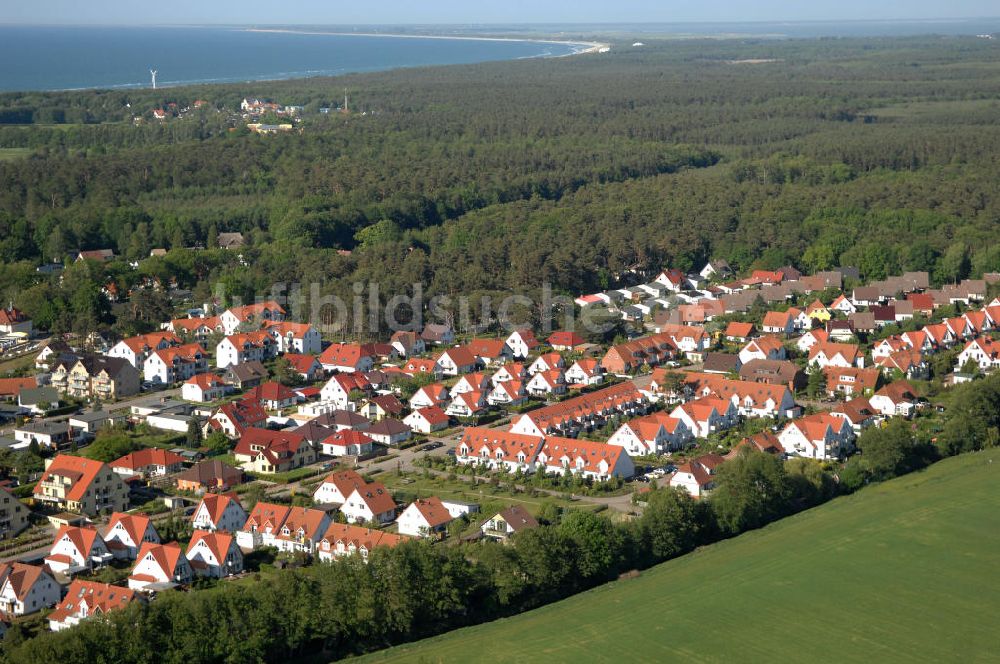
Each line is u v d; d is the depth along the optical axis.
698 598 167.00
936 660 151.25
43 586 162.12
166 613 147.00
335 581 155.00
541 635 156.75
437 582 158.38
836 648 153.88
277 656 149.62
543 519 189.88
